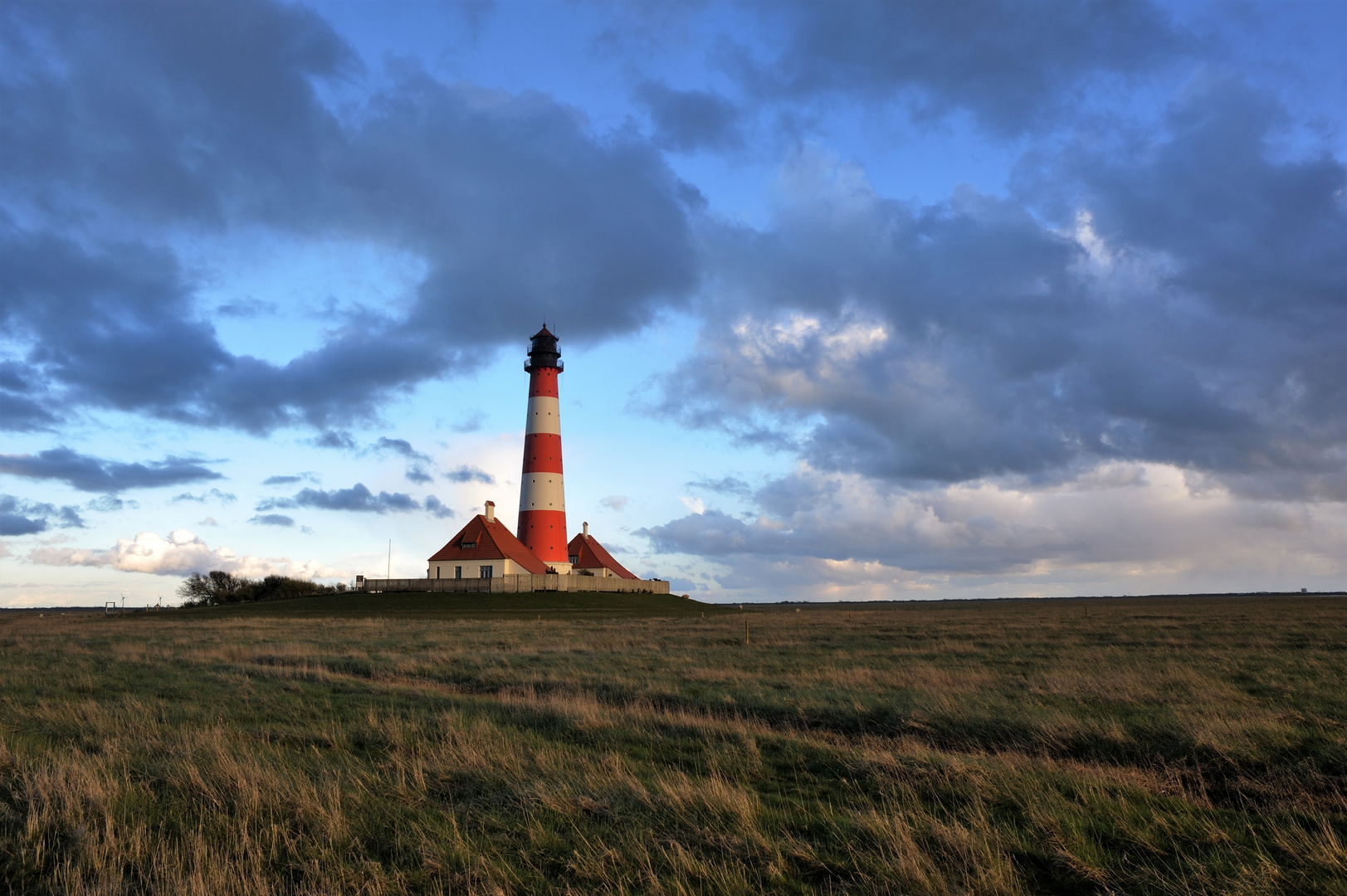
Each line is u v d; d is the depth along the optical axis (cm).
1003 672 2230
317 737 1423
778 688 1997
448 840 866
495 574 8662
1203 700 1652
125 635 4306
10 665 2708
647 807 975
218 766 1123
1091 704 1672
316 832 884
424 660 2778
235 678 2298
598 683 2145
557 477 9369
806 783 1120
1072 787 1026
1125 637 3481
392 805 998
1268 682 1920
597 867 784
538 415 9356
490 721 1542
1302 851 810
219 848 845
